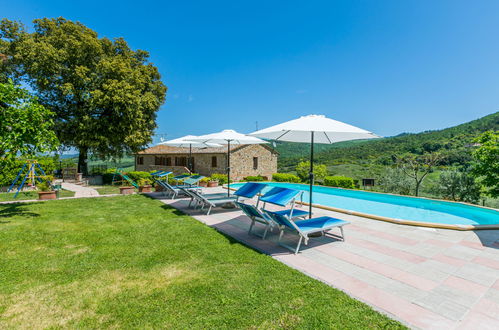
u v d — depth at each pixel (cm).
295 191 645
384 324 279
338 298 331
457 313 304
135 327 275
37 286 361
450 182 1370
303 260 463
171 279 383
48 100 2033
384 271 419
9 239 561
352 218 792
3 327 273
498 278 395
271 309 306
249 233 619
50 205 958
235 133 1055
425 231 650
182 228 658
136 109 1983
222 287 358
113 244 536
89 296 336
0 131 690
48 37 1877
